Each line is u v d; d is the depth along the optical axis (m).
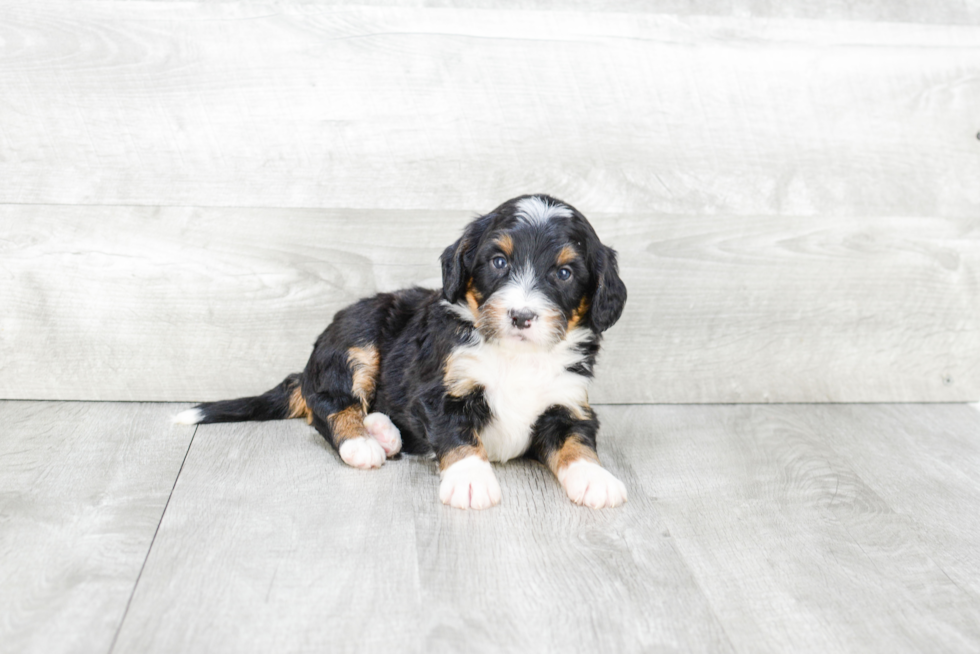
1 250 0.97
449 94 0.98
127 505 0.78
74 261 0.98
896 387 1.10
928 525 0.80
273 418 0.96
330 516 0.77
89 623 0.64
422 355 0.87
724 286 1.05
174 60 0.95
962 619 0.68
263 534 0.74
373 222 1.00
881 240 1.06
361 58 0.97
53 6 0.93
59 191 0.97
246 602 0.66
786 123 1.03
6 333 0.99
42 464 0.85
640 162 1.02
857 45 1.02
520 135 1.00
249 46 0.96
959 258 1.07
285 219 0.99
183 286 0.99
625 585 0.70
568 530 0.76
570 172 1.01
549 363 0.85
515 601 0.67
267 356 1.02
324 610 0.65
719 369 1.06
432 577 0.69
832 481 0.88
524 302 0.79
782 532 0.78
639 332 1.04
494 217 0.84
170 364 1.01
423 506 0.79
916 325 1.08
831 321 1.07
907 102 1.04
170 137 0.97
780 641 0.65
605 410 1.04
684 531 0.77
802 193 1.04
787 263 1.05
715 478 0.87
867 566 0.74
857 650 0.64
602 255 0.85
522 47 0.98
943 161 1.05
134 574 0.69
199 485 0.81
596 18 0.98
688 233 1.03
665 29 0.99
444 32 0.97
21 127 0.95
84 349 1.00
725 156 1.02
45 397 1.01
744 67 1.01
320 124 0.98
